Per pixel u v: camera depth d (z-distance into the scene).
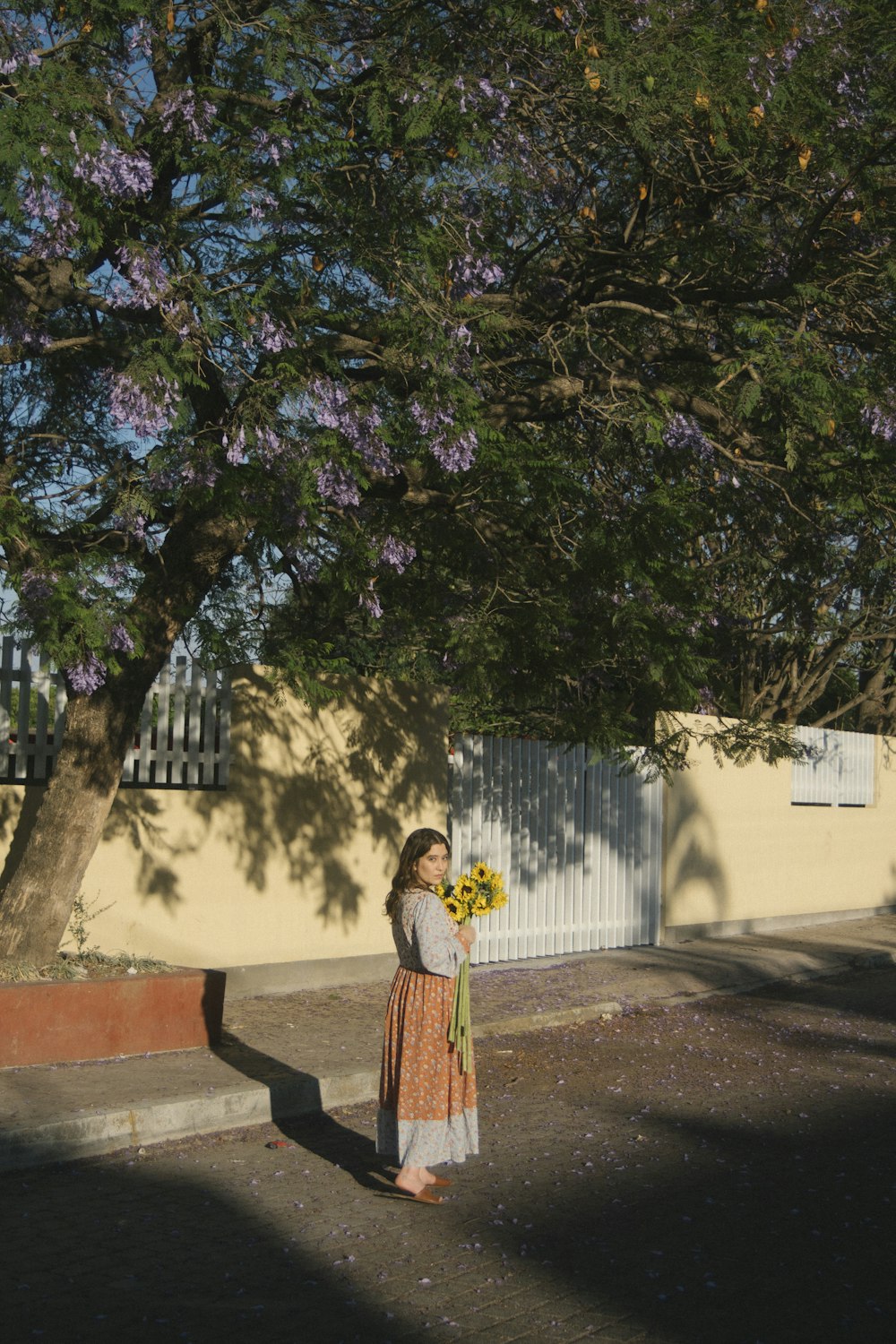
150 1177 6.31
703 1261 5.29
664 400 9.83
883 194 10.19
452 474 9.77
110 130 8.08
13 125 7.38
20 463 9.75
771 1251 5.44
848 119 9.95
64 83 7.82
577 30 9.63
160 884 10.15
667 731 12.98
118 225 8.26
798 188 10.27
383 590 11.11
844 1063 9.90
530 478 9.93
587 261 11.10
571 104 9.81
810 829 19.09
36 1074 7.55
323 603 11.70
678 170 10.41
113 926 9.81
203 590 8.97
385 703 12.10
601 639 10.20
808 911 19.09
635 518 9.92
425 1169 6.05
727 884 17.17
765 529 11.76
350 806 11.73
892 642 21.20
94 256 8.61
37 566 7.63
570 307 10.95
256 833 10.90
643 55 9.33
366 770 11.89
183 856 10.31
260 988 10.92
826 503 10.91
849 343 10.26
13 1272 4.94
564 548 10.45
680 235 10.84
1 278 8.34
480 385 9.66
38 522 8.62
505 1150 7.07
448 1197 6.14
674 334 11.59
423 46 9.73
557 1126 7.62
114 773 8.72
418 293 8.86
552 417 10.48
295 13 9.06
